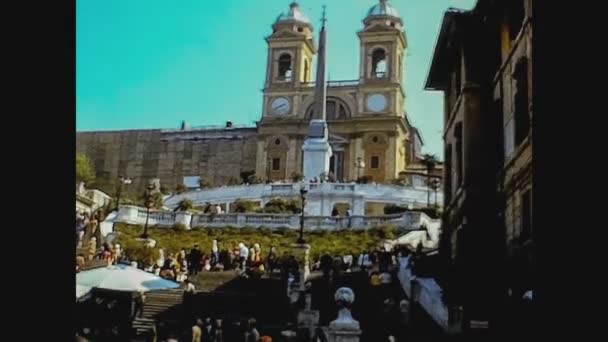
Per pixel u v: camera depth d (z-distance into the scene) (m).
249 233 57.31
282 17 102.25
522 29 25.86
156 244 49.09
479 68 31.45
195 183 98.00
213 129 99.62
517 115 26.67
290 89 98.69
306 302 28.94
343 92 97.62
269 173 96.19
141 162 99.06
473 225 29.31
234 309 29.48
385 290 32.28
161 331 23.83
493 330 21.50
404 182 82.38
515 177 26.27
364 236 56.06
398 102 96.56
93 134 100.12
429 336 24.30
